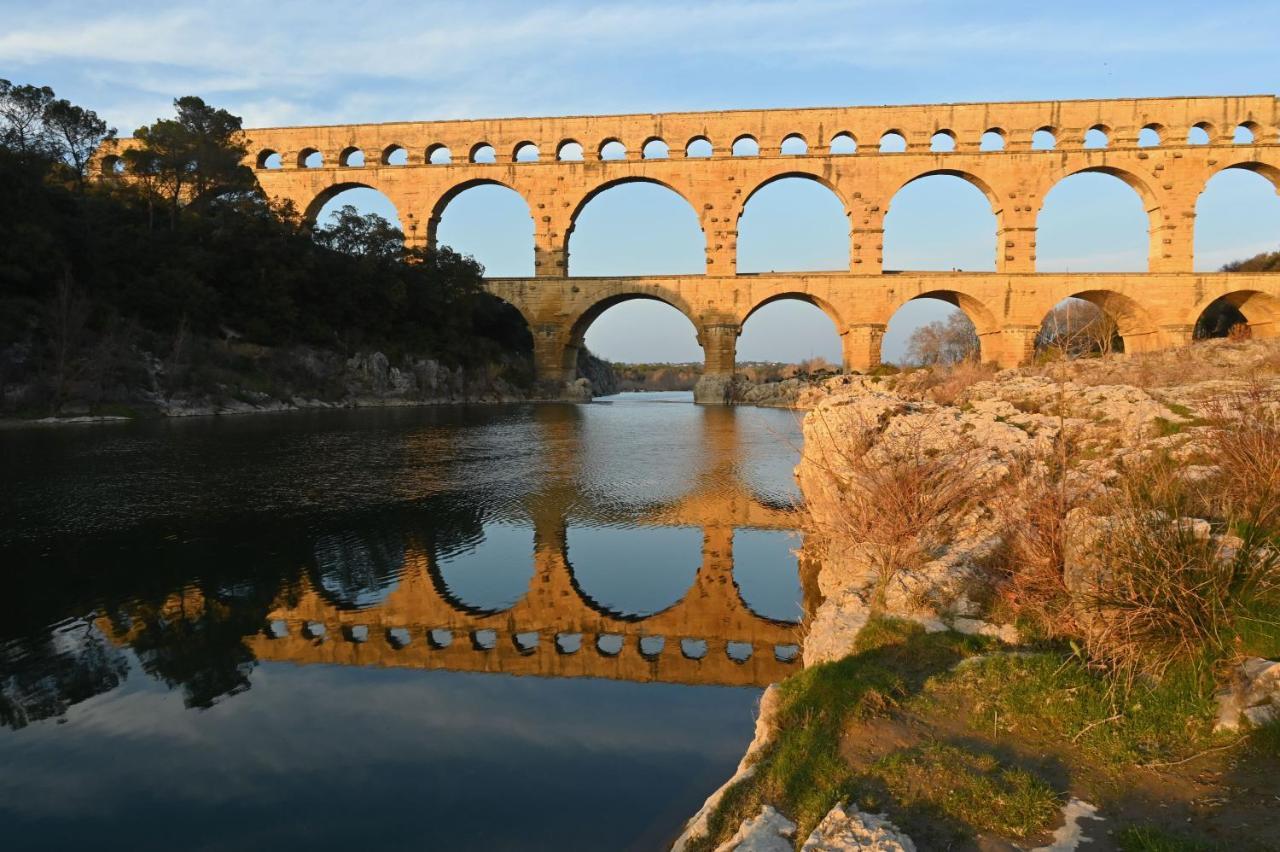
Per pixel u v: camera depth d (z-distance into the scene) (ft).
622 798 23.72
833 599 33.99
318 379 222.89
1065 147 250.78
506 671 34.65
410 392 247.91
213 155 229.04
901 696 23.48
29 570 50.03
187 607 43.32
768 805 19.31
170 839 21.95
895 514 33.68
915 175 256.32
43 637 38.55
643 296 270.87
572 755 26.66
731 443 129.70
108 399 164.86
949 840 16.70
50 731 28.76
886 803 18.21
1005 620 27.71
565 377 282.56
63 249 174.60
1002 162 252.62
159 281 193.98
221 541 58.08
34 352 159.74
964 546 33.06
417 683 33.14
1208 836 15.92
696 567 52.42
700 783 24.59
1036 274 249.34
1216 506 28.66
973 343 327.88
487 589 47.16
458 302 275.80
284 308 219.20
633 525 65.00
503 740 27.89
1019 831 16.76
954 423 49.57
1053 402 53.21
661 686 32.99
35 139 198.80
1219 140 246.68
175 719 29.71
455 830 22.11
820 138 261.24
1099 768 19.02
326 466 96.68
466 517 67.41
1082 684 22.33
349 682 33.30
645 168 266.16
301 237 236.02
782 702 24.41
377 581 48.47
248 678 33.71
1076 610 25.49
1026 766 19.35
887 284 254.68
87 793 24.49
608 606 44.29
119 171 273.75
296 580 48.42
